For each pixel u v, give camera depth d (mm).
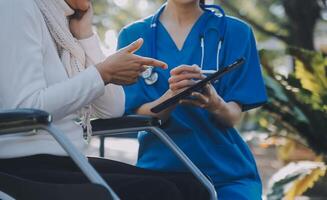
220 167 3994
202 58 4102
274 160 11008
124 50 3385
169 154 3975
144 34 4199
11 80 3232
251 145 11289
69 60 3498
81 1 3531
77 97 3277
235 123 4066
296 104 6812
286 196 6555
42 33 3369
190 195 3512
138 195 3271
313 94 6793
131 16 12148
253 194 3961
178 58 4109
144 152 4090
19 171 3271
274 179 6668
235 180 4020
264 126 7242
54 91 3244
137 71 3398
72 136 3475
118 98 3812
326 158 6895
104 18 11945
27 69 3248
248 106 4125
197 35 4141
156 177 3352
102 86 3328
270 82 6758
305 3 9023
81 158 3000
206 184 3557
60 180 3227
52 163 3334
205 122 4000
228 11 10766
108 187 2994
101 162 3727
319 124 6832
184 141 3990
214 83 4113
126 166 3709
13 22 3273
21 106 3211
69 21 3621
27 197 3092
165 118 3938
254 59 4172
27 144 3301
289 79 6816
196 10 4180
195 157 3984
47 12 3439
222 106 3895
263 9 13789
